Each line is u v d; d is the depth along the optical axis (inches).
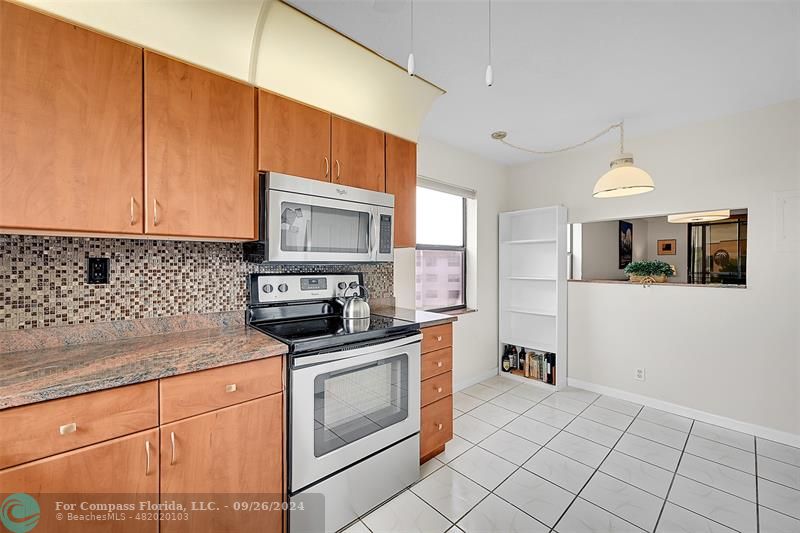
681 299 113.0
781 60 76.3
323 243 75.1
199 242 71.2
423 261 131.3
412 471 77.5
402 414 75.6
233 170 63.3
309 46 69.6
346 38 70.5
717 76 83.0
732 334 103.8
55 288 56.4
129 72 52.6
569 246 142.5
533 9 61.3
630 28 66.2
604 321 130.2
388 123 89.5
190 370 49.0
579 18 63.5
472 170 140.5
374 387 70.8
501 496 73.3
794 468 83.0
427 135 121.3
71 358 50.4
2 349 52.1
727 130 104.5
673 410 114.3
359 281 96.5
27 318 54.2
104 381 42.4
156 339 62.4
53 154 46.8
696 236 119.5
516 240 153.0
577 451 90.7
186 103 58.1
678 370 113.6
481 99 95.5
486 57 76.4
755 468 83.0
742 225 107.2
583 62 77.8
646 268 121.6
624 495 73.4
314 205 73.3
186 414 49.1
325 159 77.0
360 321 81.1
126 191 52.5
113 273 61.7
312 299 86.1
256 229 67.9
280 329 71.6
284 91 70.6
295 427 59.3
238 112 64.1
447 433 89.5
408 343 76.4
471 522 66.1
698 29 66.2
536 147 132.7
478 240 143.9
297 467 59.5
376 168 87.0
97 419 42.4
